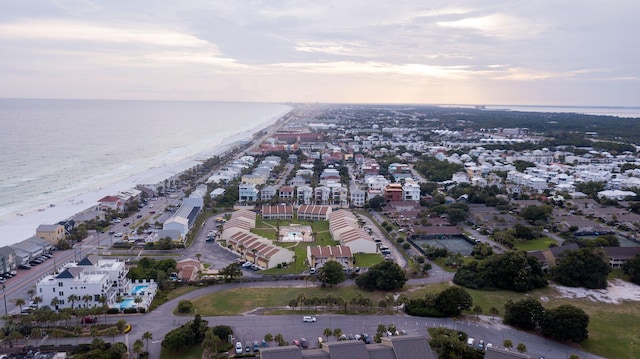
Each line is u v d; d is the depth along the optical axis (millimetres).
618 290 184625
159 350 134750
